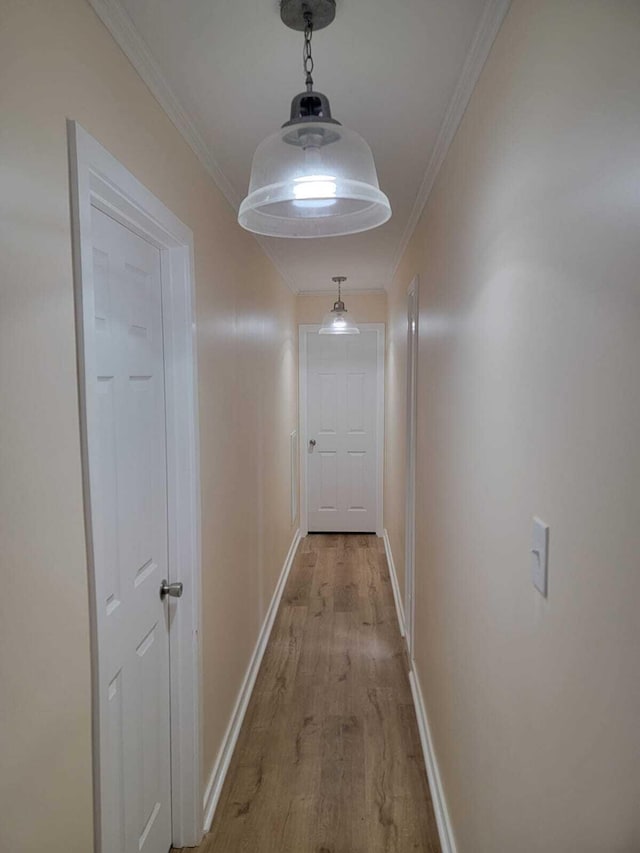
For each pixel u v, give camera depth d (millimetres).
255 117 1618
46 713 910
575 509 767
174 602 1736
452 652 1727
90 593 1052
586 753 729
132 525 1449
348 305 5023
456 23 1199
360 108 1593
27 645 855
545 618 889
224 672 2205
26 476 850
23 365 841
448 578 1808
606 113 665
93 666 1065
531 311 958
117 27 1156
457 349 1646
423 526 2465
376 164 2008
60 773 956
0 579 789
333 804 1987
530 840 960
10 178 810
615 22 636
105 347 1287
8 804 812
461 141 1582
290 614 3586
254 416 2887
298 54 1314
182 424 1700
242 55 1313
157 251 1637
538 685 923
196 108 1564
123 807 1387
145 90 1356
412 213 2586
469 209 1475
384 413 5160
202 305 1861
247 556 2697
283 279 4125
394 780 2104
